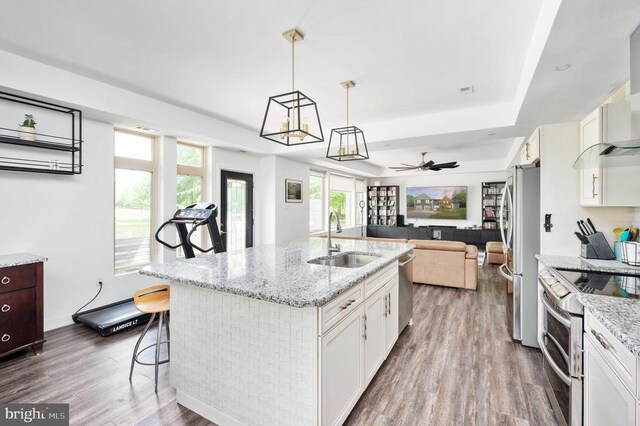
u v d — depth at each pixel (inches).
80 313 129.4
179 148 180.7
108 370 92.0
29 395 80.0
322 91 129.7
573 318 59.2
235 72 112.0
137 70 110.5
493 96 135.1
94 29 84.9
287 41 90.7
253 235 226.2
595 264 83.7
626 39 70.4
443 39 89.2
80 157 122.0
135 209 157.2
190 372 73.8
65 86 110.7
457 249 180.4
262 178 231.0
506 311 138.9
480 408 74.8
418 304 153.9
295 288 61.4
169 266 82.8
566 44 72.9
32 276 102.0
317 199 308.3
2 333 95.3
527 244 107.3
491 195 353.1
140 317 125.3
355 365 72.3
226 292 62.6
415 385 84.3
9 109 109.2
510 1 72.3
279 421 60.9
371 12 77.1
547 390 81.4
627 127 77.3
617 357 45.1
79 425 69.0
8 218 112.1
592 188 85.2
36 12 77.1
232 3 73.7
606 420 48.6
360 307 74.9
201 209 117.1
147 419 71.0
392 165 365.1
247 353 64.5
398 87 125.2
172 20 80.7
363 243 134.6
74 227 129.4
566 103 113.3
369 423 69.7
